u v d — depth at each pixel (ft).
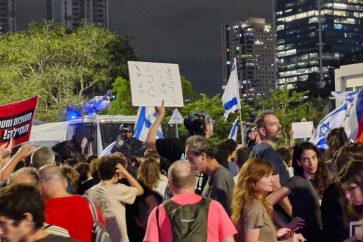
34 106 30.99
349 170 15.85
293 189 20.36
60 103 152.66
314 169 21.35
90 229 17.57
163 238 16.79
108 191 24.06
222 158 22.59
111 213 23.81
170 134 71.00
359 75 128.77
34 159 23.06
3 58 162.81
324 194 19.22
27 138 30.78
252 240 17.58
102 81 169.48
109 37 164.96
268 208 18.31
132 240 26.63
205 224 16.69
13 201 12.07
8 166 22.61
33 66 163.53
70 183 26.78
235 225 18.15
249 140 36.27
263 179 18.10
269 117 22.84
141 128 43.52
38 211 12.32
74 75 155.94
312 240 20.16
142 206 26.35
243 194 18.12
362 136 34.32
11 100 153.89
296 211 20.29
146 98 29.12
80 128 66.95
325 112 187.73
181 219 16.65
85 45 157.99
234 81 51.57
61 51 158.81
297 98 188.44
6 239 12.20
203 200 17.06
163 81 29.73
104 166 24.34
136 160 34.09
